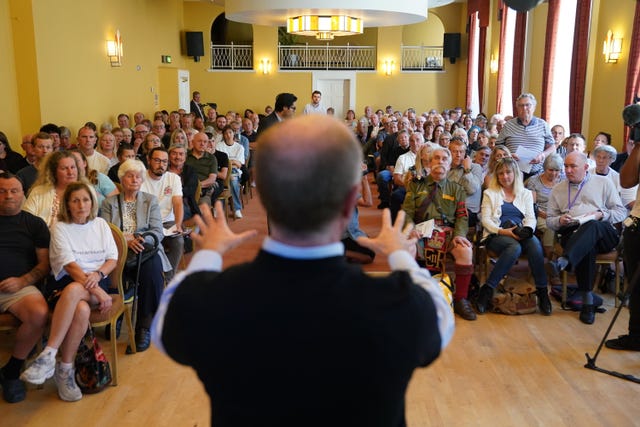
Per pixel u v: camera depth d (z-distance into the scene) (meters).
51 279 3.37
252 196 9.02
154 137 6.20
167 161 4.81
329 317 0.91
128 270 3.74
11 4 7.43
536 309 4.32
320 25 10.81
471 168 5.53
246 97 17.64
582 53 8.55
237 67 17.66
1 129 7.27
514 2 5.85
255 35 17.38
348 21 10.91
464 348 3.71
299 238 0.96
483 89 14.89
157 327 1.05
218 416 0.97
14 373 3.06
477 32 15.72
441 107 17.73
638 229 3.55
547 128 5.92
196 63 17.38
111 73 10.80
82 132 5.89
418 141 6.52
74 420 2.90
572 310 4.36
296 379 0.92
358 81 17.67
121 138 7.73
